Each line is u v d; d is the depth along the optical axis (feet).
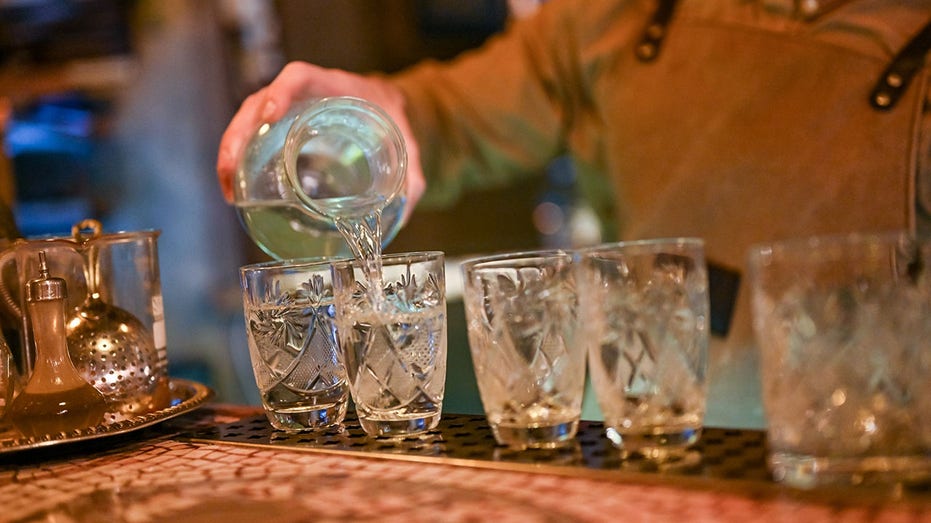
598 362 2.18
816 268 1.82
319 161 2.83
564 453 2.23
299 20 10.15
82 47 9.36
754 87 4.27
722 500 1.85
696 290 2.15
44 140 9.64
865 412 1.79
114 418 2.93
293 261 2.80
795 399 1.83
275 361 2.74
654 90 4.57
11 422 2.74
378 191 2.77
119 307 3.05
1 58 9.14
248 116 3.27
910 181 3.91
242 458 2.54
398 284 2.51
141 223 10.28
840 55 4.06
